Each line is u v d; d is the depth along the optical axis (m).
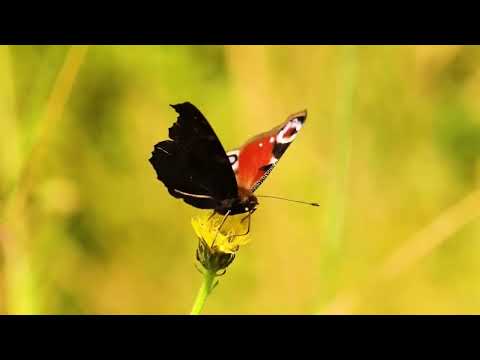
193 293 0.51
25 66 0.49
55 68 0.48
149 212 0.51
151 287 0.51
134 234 0.51
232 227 0.40
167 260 0.51
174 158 0.40
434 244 0.47
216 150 0.39
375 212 0.51
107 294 0.50
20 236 0.46
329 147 0.50
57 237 0.48
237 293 0.50
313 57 0.51
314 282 0.49
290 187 0.50
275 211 0.50
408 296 0.51
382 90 0.51
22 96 0.48
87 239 0.50
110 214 0.51
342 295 0.47
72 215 0.49
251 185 0.41
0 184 0.46
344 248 0.50
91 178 0.51
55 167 0.50
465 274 0.51
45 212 0.48
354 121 0.50
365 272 0.50
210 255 0.39
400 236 0.51
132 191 0.51
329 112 0.50
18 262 0.45
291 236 0.50
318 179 0.50
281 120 0.51
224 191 0.40
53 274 0.48
